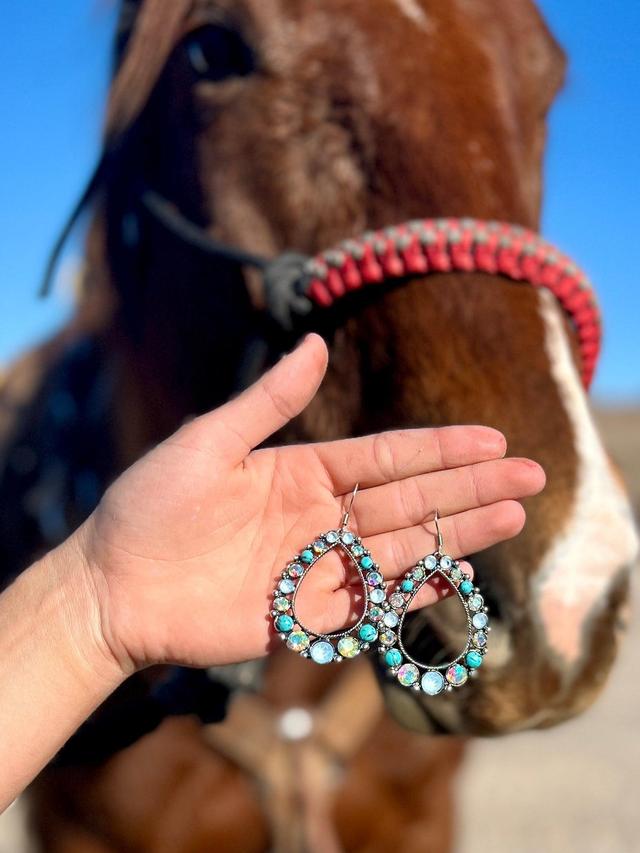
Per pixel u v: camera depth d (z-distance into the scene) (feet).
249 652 1.15
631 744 5.77
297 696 2.36
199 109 1.76
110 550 1.13
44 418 2.38
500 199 1.55
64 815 2.29
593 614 1.31
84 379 2.37
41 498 2.30
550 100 1.83
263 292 1.65
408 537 1.21
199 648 1.14
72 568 1.14
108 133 1.89
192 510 1.12
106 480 2.24
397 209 1.55
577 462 1.38
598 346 1.60
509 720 1.32
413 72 1.60
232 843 2.36
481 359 1.44
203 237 1.75
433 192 1.54
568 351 1.48
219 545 1.16
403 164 1.55
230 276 1.77
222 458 1.13
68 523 2.27
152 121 1.96
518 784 5.12
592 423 1.44
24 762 1.07
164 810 2.28
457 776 2.58
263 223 1.67
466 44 1.64
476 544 1.20
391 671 1.18
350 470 1.20
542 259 1.51
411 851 2.52
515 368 1.43
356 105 1.60
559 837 4.32
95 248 2.16
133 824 2.27
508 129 1.61
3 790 1.06
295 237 1.63
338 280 1.52
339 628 1.20
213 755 2.31
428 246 1.48
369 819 2.45
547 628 1.30
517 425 1.39
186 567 1.15
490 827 4.46
